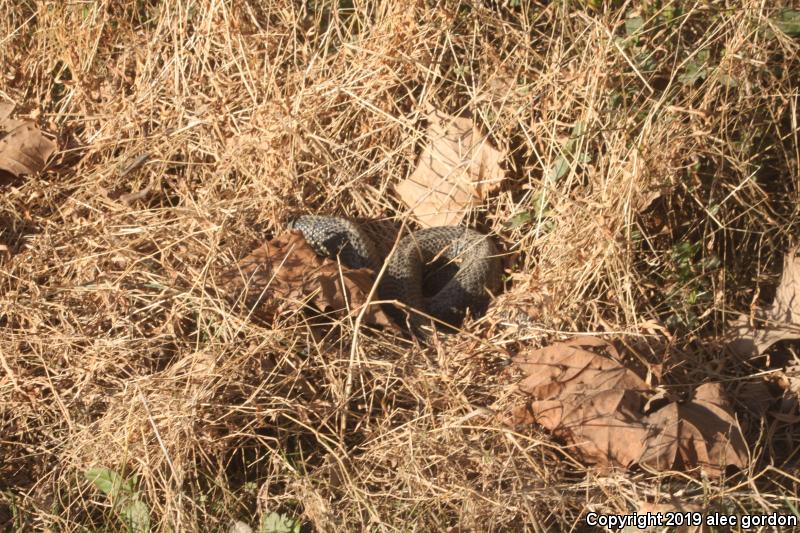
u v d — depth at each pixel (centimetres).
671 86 525
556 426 416
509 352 459
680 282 502
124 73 591
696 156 510
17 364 457
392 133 566
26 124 562
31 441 444
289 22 587
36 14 608
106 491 409
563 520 395
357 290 477
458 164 548
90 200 539
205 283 472
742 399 464
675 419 405
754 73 517
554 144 529
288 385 443
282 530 390
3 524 410
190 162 553
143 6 624
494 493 399
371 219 559
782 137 529
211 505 409
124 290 472
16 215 534
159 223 513
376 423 438
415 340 461
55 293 484
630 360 443
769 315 496
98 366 448
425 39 566
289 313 465
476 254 534
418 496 399
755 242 523
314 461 430
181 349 459
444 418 425
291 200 547
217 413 428
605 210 484
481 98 551
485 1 586
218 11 578
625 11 551
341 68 575
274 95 560
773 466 425
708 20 536
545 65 548
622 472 405
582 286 483
